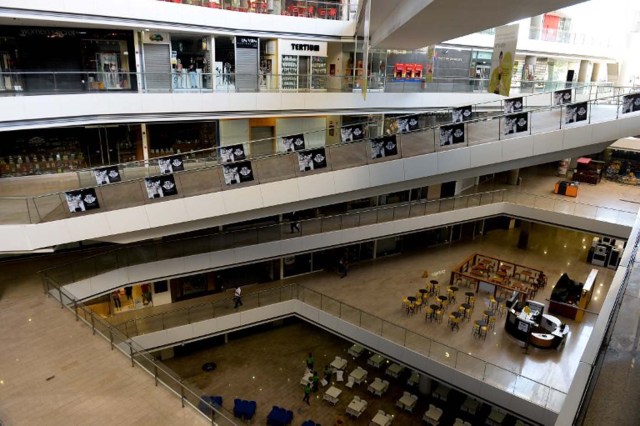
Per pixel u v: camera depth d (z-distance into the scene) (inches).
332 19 842.8
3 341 434.0
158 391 369.7
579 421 178.9
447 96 885.2
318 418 603.2
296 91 751.1
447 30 430.0
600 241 913.5
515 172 1082.7
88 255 677.3
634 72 1343.5
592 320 673.6
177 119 655.1
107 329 440.8
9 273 601.9
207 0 711.7
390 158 636.7
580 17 1294.3
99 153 716.0
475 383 531.2
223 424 332.2
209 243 695.1
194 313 684.7
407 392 641.6
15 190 602.2
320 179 609.0
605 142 650.8
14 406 348.8
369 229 792.9
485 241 993.5
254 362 721.6
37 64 673.6
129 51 717.3
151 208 544.7
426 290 728.3
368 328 641.6
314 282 798.5
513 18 339.9
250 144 629.6
